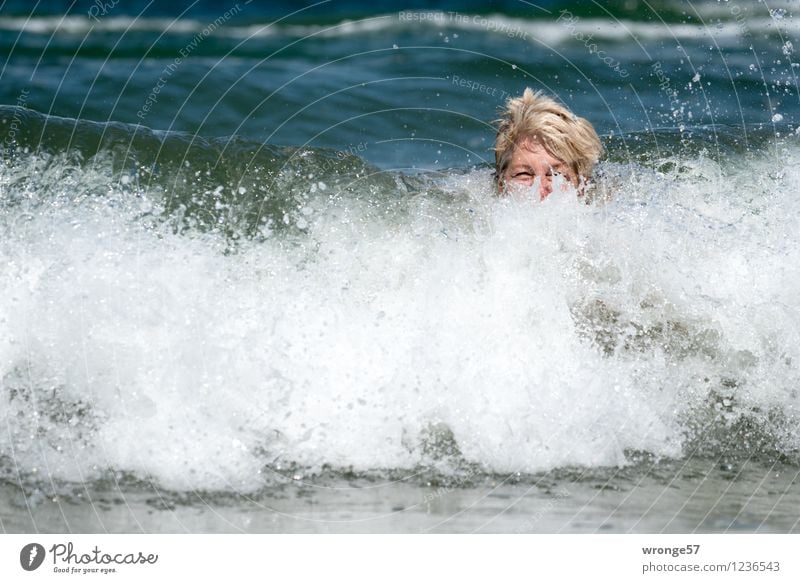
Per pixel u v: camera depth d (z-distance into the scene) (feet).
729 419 44.47
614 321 46.50
